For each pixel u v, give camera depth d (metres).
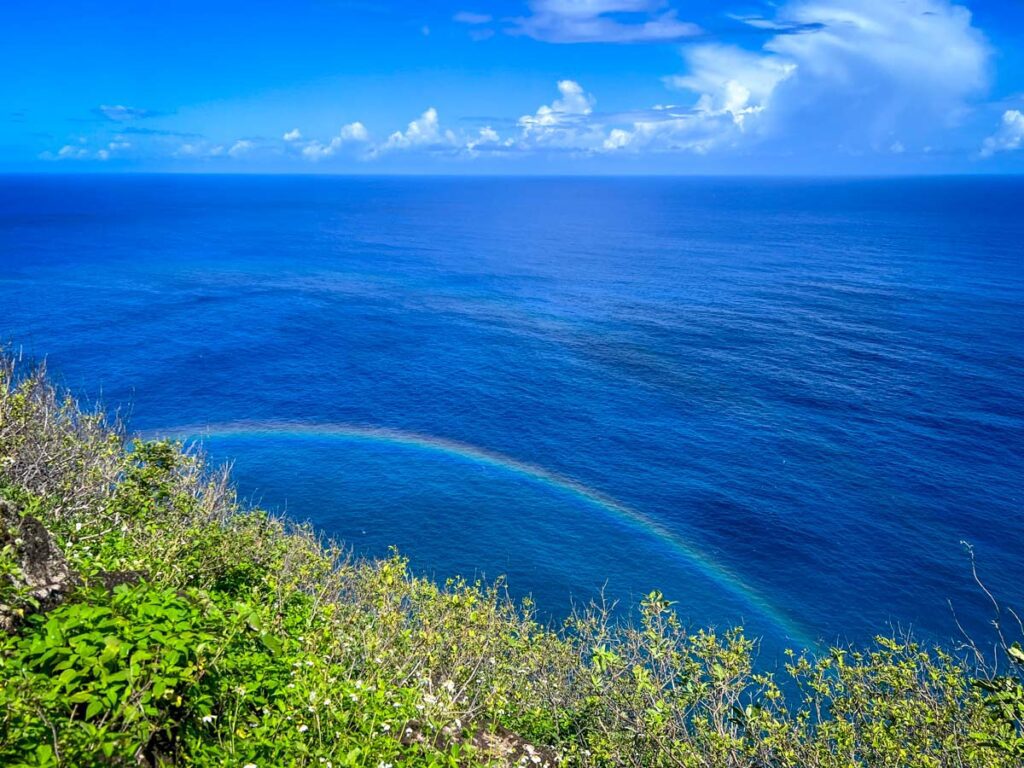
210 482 19.47
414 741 8.51
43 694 5.71
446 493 53.53
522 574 43.41
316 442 61.72
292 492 52.19
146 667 6.44
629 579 43.44
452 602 11.77
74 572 8.59
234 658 7.95
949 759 9.53
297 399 72.00
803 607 41.56
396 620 11.16
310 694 7.64
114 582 8.82
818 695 11.63
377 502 51.53
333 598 13.05
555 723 11.22
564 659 12.91
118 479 15.37
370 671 9.70
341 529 47.38
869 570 45.38
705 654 10.89
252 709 7.68
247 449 59.16
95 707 5.79
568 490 55.16
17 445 13.20
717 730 10.01
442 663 11.31
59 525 11.55
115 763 5.66
